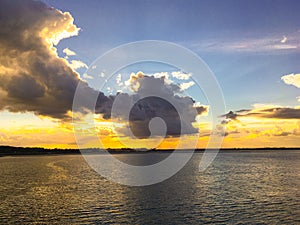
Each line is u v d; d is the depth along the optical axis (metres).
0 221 33.47
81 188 58.44
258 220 33.50
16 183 67.88
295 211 37.56
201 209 38.69
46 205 41.75
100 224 32.25
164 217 34.97
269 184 62.84
